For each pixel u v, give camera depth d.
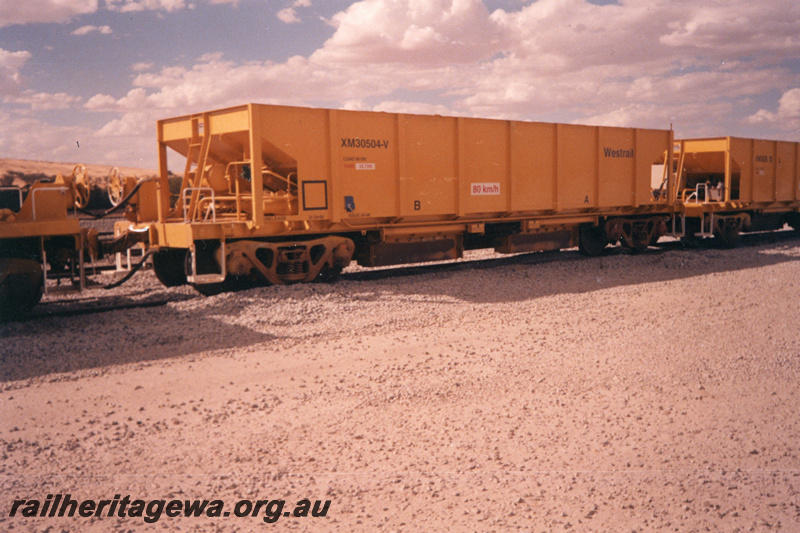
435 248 14.34
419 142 13.23
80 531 3.90
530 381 6.73
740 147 20.98
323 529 3.90
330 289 11.20
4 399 6.20
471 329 9.10
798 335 8.52
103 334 8.54
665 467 4.68
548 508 4.11
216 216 12.36
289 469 4.71
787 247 20.12
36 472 4.66
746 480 4.47
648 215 19.39
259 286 12.08
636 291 11.96
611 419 5.63
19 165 62.97
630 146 17.72
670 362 7.34
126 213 13.16
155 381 6.78
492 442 5.17
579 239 17.62
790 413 5.73
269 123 11.06
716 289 12.12
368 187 12.54
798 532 3.80
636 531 3.84
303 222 12.02
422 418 5.71
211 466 4.76
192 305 10.06
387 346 8.20
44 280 9.63
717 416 5.68
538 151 15.45
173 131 12.62
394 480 4.52
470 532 3.84
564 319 9.63
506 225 15.88
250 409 5.94
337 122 11.97
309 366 7.33
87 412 5.87
